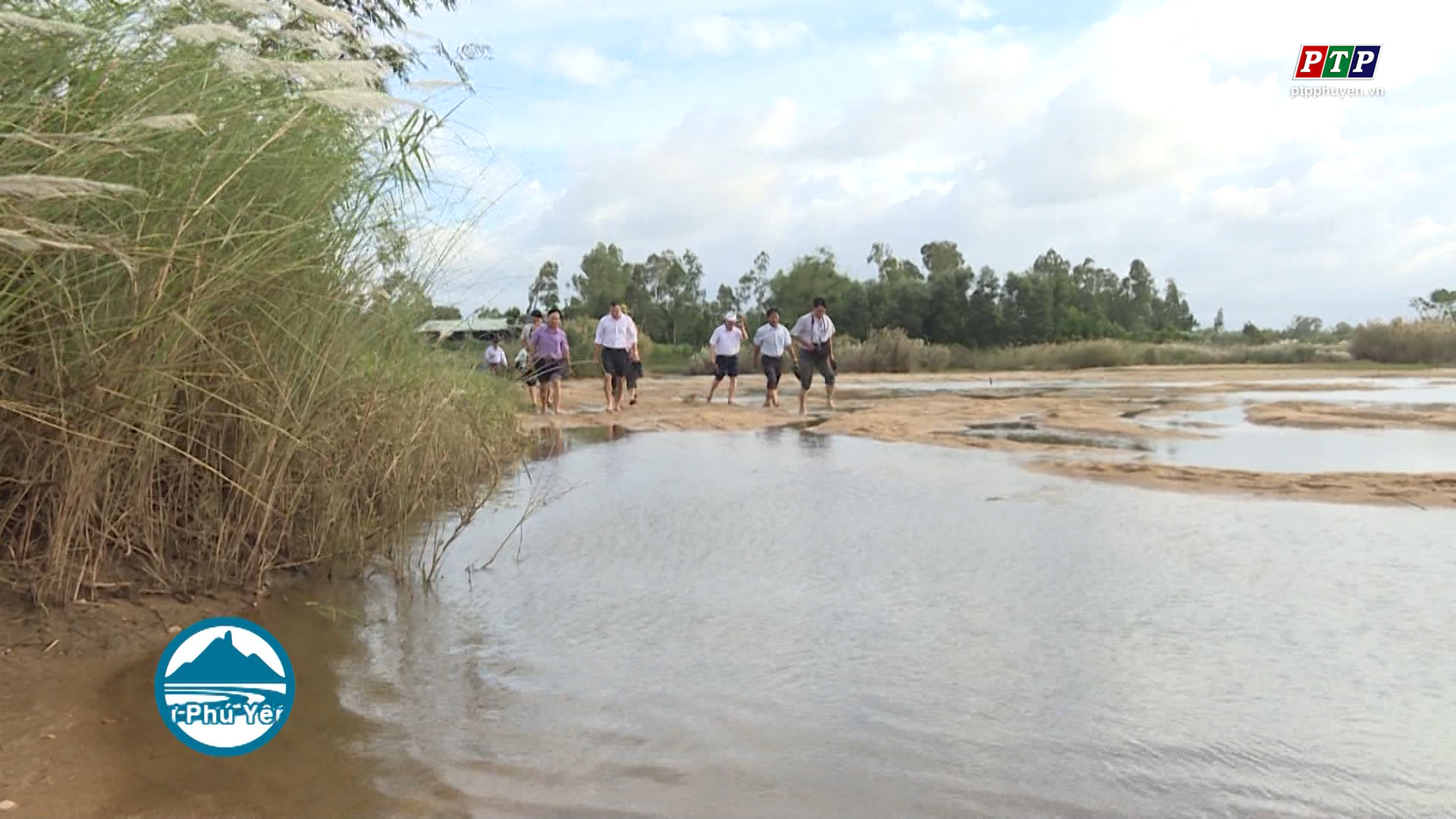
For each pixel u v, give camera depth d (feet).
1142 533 19.61
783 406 57.00
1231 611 14.43
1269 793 9.16
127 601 14.10
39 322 12.28
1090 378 101.14
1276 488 24.20
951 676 12.09
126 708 11.02
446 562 17.83
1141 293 254.88
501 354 42.09
